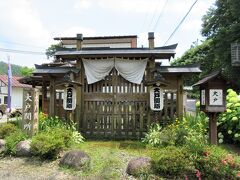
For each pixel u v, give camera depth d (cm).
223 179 616
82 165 709
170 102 1131
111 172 666
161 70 1112
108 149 870
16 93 3759
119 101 1162
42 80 1489
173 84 1138
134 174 648
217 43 2417
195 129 984
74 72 1134
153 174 641
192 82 2412
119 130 1148
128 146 963
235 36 2172
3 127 987
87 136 1153
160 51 1116
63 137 851
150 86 1095
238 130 974
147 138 1012
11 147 840
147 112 1135
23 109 953
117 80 1173
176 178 628
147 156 743
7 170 721
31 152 820
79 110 1162
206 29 2642
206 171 623
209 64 2809
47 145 767
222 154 654
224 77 802
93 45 2275
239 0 2058
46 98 1495
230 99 1024
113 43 2269
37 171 708
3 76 3772
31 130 934
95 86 1191
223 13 2484
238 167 625
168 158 636
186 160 634
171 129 934
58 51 1177
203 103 848
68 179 638
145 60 1154
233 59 1875
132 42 2253
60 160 750
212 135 823
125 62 1167
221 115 1025
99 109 1169
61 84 1109
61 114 1188
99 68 1175
